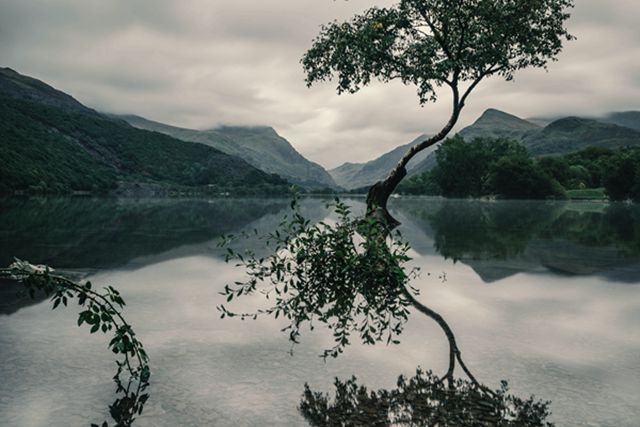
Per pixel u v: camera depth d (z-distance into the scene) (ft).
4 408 9.43
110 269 27.43
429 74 62.08
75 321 16.19
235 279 24.58
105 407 9.52
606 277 25.53
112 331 15.10
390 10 63.62
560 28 62.95
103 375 11.30
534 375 11.53
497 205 157.89
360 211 102.22
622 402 10.01
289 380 11.09
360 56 64.03
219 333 14.93
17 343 13.73
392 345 13.79
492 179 262.47
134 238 45.37
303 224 20.16
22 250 34.58
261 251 35.91
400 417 9.14
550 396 10.28
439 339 14.39
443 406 9.64
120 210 107.24
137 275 25.62
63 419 8.96
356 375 11.44
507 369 11.92
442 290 21.97
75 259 31.01
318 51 66.39
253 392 10.36
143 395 10.16
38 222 63.67
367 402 9.84
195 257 32.83
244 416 9.16
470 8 61.57
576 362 12.48
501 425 8.84
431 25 62.95
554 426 8.84
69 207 114.52
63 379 11.03
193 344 13.82
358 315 17.04
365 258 20.40
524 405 9.77
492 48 63.41
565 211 111.65
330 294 19.52
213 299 19.85
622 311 18.12
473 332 15.17
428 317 17.04
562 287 22.82
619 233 52.85
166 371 11.63
